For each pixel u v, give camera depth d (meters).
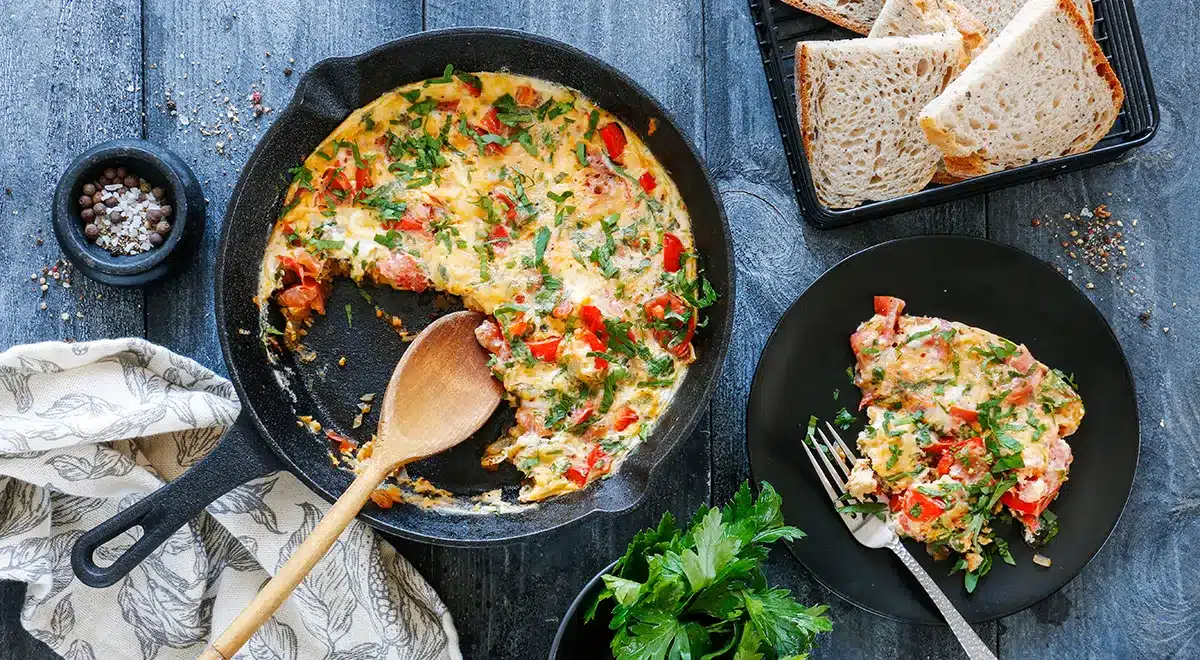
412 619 0.77
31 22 0.80
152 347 0.76
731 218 0.80
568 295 0.75
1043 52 0.75
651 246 0.76
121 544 0.77
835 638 0.79
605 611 0.74
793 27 0.80
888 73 0.76
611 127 0.76
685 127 0.80
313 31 0.80
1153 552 0.80
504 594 0.79
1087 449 0.77
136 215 0.77
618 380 0.75
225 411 0.76
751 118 0.80
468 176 0.76
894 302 0.77
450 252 0.75
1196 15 0.80
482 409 0.75
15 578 0.75
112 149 0.75
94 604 0.77
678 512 0.79
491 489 0.76
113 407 0.76
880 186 0.79
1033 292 0.77
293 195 0.76
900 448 0.76
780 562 0.79
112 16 0.80
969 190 0.77
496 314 0.75
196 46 0.80
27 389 0.75
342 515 0.70
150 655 0.77
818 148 0.78
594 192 0.76
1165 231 0.80
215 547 0.78
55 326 0.79
